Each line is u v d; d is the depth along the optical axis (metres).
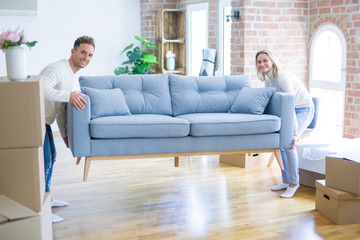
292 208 3.80
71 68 3.68
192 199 4.03
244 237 3.22
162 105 4.62
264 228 3.38
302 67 6.14
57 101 3.58
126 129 3.87
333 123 5.92
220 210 3.75
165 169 4.99
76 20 7.30
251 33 5.74
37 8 6.79
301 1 6.00
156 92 4.67
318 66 6.02
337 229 3.36
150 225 3.45
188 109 4.68
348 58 5.53
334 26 5.70
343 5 5.54
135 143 3.92
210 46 6.96
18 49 2.64
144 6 7.60
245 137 4.14
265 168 5.02
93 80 4.52
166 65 7.67
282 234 3.27
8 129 2.59
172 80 4.77
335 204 3.46
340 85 5.71
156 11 7.47
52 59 7.20
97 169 5.00
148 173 4.84
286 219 3.55
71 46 7.30
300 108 4.47
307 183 4.41
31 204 2.65
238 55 5.84
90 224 3.47
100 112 4.18
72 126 3.77
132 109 4.53
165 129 3.95
